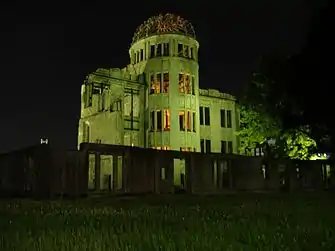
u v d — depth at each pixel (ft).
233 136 153.48
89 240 20.30
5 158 93.71
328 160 123.85
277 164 114.83
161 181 93.50
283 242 19.08
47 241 20.16
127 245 18.61
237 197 74.38
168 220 30.48
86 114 140.46
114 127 122.83
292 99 99.66
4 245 19.48
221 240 19.47
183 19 141.69
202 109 147.23
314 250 17.52
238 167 107.45
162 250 17.54
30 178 84.12
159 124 130.93
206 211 40.04
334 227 24.88
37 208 48.47
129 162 87.35
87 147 82.12
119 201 63.10
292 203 52.49
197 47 143.02
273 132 122.11
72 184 79.15
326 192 100.22
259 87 117.80
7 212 42.11
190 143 132.67
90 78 128.36
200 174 98.68
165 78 133.69
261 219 30.35
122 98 128.57
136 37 143.23
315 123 95.30
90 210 43.78
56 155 79.30
